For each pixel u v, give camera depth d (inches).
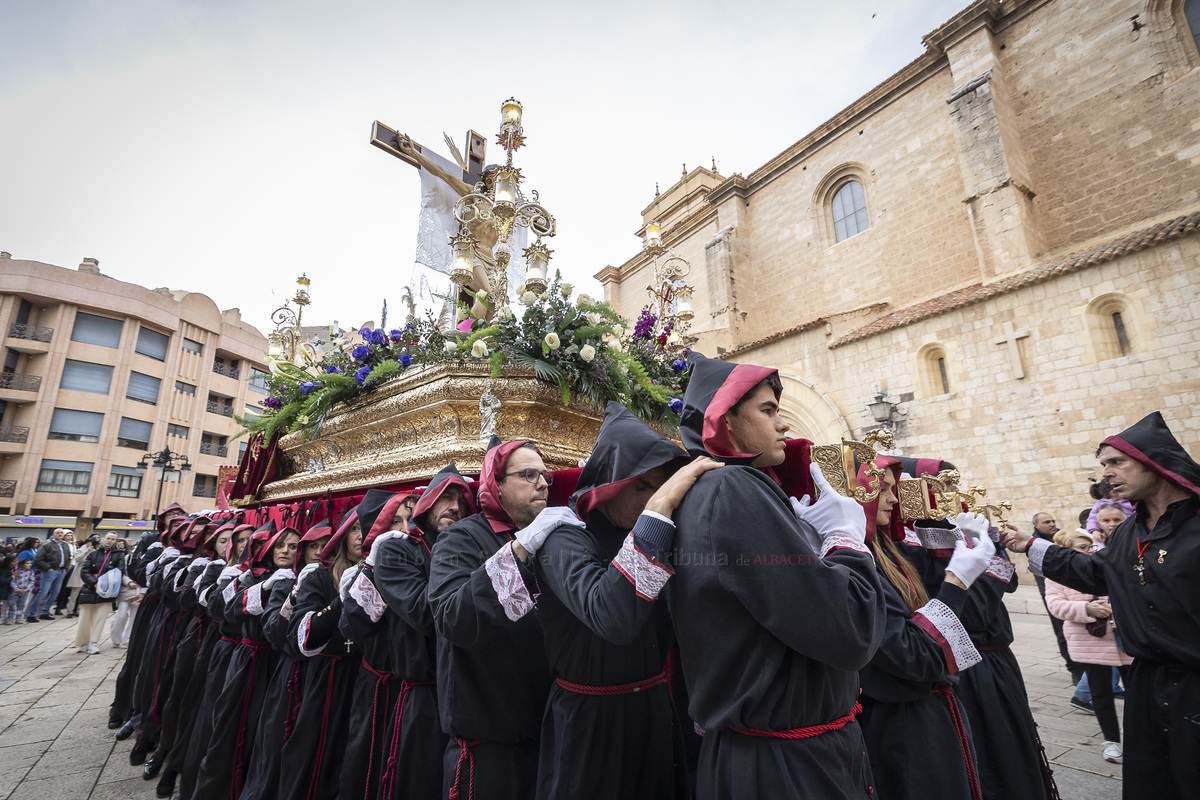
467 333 153.5
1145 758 98.1
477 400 131.8
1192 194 472.7
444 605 80.8
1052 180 553.9
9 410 1148.5
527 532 77.5
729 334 784.9
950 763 79.4
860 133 719.1
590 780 75.5
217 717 134.7
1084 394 422.9
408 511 117.0
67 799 157.6
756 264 826.8
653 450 69.7
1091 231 525.0
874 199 696.4
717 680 56.6
